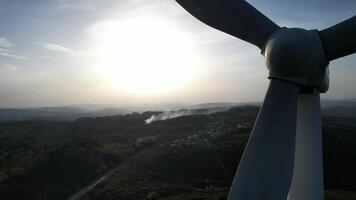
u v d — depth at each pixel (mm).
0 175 81875
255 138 8711
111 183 73875
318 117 9547
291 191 9875
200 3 10375
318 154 9578
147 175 79562
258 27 9805
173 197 63938
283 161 8477
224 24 10320
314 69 8664
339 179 71562
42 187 75375
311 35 8719
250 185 8406
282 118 8625
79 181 77375
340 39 8680
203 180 76875
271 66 8734
